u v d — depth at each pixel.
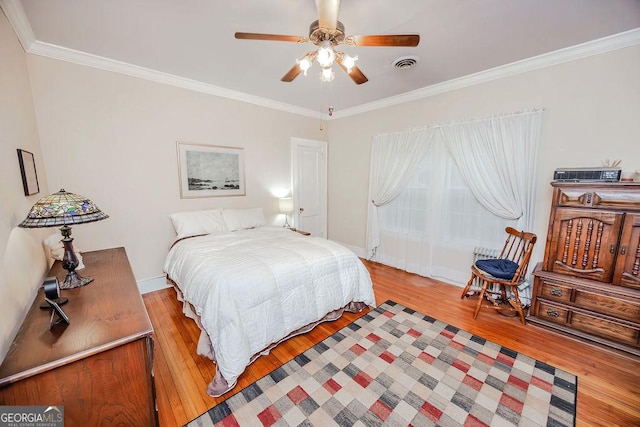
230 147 3.54
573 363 1.88
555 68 2.43
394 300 2.90
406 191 3.73
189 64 2.63
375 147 3.98
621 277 1.98
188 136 3.17
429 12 1.77
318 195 4.74
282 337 1.98
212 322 1.71
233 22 1.90
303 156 4.43
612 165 2.21
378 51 2.32
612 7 1.72
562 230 2.21
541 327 2.34
